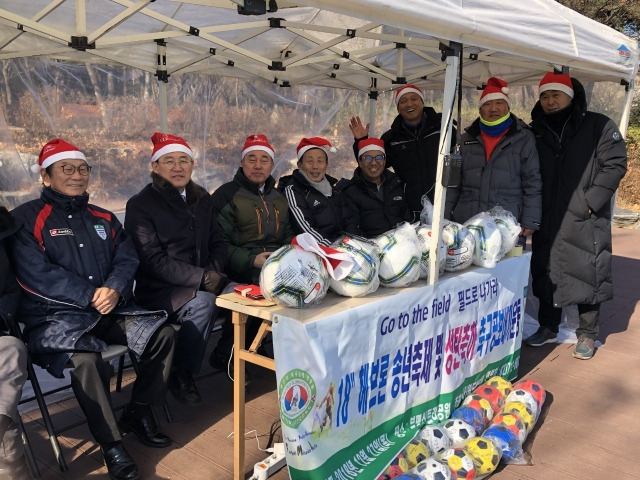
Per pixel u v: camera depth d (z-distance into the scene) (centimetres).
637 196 1237
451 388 299
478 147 401
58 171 277
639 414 344
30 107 434
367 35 365
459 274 299
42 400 267
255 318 365
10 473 226
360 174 410
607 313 549
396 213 414
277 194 376
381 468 249
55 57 390
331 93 639
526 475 277
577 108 394
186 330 306
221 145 554
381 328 245
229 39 429
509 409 306
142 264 315
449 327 293
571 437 315
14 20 289
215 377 378
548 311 445
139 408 293
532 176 395
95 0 337
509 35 272
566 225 401
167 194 317
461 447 267
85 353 255
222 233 359
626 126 459
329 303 237
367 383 243
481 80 583
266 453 288
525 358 427
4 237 259
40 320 267
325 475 225
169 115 514
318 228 383
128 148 493
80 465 274
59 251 276
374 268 248
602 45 377
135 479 258
